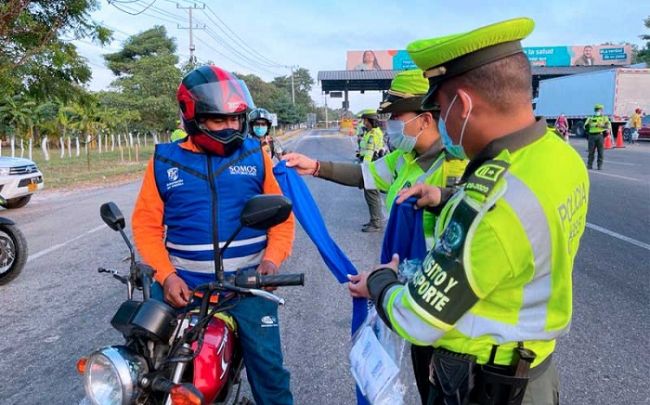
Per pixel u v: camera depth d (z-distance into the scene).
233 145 2.44
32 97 14.94
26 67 13.05
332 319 4.64
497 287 1.43
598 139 14.88
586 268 5.79
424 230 2.05
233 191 2.45
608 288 5.16
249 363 2.47
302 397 3.40
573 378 3.51
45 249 7.45
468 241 1.38
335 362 3.86
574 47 52.53
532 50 52.47
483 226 1.36
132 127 32.88
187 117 2.37
